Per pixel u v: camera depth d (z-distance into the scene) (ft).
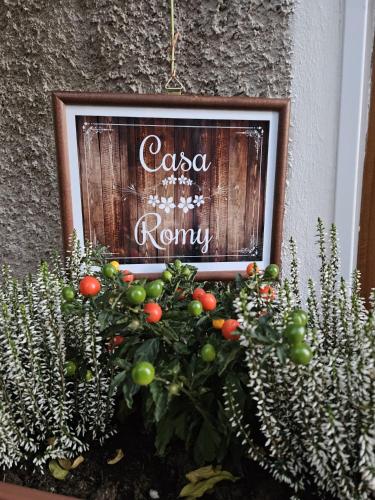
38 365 2.01
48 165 2.84
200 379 1.78
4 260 2.96
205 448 1.86
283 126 2.56
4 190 2.88
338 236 2.95
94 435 2.10
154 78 2.74
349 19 2.64
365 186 2.91
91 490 1.89
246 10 2.65
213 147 2.58
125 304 1.88
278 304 1.95
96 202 2.58
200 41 2.69
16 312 2.10
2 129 2.79
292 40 2.70
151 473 1.98
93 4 2.62
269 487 1.87
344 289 1.96
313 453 1.65
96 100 2.40
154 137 2.53
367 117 2.80
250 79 2.75
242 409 1.80
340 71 2.74
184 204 2.65
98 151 2.51
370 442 1.56
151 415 1.96
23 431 2.14
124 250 2.67
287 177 2.88
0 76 2.72
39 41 2.67
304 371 1.64
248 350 1.67
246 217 2.70
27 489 1.75
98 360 2.17
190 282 2.33
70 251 2.46
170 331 1.89
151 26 2.66
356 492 1.62
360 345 1.73
